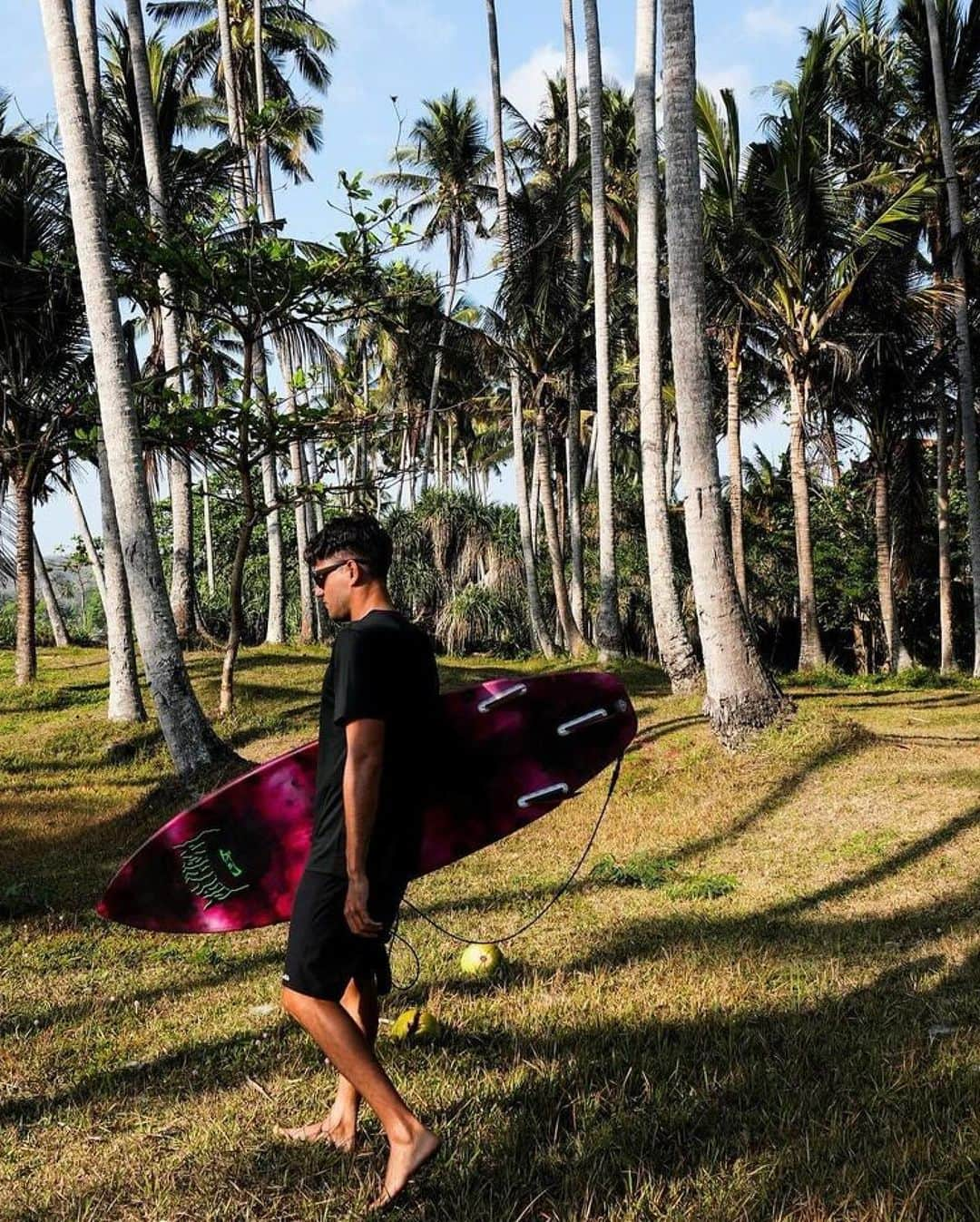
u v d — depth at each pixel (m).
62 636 28.97
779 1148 3.21
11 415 19.02
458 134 31.39
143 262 14.09
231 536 40.38
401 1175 2.97
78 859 10.66
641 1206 2.92
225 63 23.66
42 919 7.90
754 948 5.66
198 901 4.02
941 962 5.17
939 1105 3.46
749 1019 4.41
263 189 25.58
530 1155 3.29
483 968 5.38
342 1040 3.04
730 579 11.77
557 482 36.84
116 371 12.03
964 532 31.88
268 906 3.98
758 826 9.52
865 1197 2.90
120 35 22.38
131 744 15.29
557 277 23.19
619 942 6.02
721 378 27.89
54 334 18.38
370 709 3.01
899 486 26.53
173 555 22.05
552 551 25.19
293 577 38.12
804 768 10.87
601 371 20.58
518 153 32.12
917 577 32.72
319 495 15.10
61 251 16.80
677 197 11.65
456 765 3.82
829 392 23.88
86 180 11.84
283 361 22.45
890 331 21.81
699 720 12.73
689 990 4.86
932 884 7.02
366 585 3.31
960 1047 3.91
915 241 23.61
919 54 22.91
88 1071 4.40
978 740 12.57
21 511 19.73
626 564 31.83
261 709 16.66
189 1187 3.23
